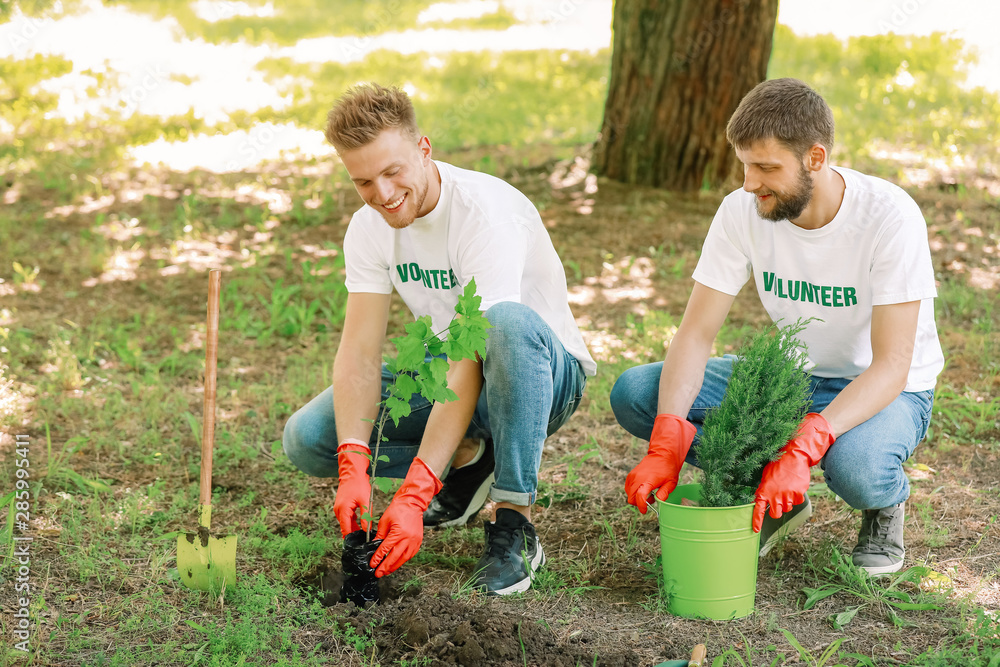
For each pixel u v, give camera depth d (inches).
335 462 114.6
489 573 103.5
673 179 290.4
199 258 245.1
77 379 167.6
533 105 453.7
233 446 143.6
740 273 113.6
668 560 99.3
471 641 88.0
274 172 324.2
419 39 666.8
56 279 225.6
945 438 149.3
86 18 594.9
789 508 97.0
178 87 466.0
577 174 306.0
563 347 111.7
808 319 104.4
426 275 110.7
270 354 191.8
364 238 111.0
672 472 102.7
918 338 110.7
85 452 141.1
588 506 129.6
